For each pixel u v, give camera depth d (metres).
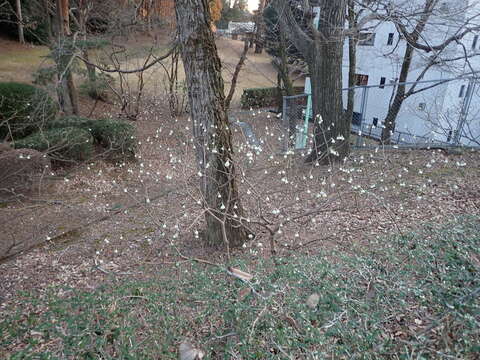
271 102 15.70
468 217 3.46
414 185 5.08
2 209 5.94
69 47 8.72
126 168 7.98
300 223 4.14
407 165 5.91
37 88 8.25
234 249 4.11
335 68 6.19
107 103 13.27
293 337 1.82
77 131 7.92
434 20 8.05
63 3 10.08
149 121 11.84
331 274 2.37
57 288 2.95
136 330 1.97
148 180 7.04
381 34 11.86
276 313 1.98
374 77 12.26
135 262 4.14
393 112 9.00
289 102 7.70
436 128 8.71
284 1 6.61
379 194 4.83
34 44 18.09
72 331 1.89
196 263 2.98
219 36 10.74
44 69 8.29
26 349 1.84
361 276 2.46
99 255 4.52
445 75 9.94
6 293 3.82
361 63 12.54
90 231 5.27
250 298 2.05
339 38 5.90
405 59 8.45
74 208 6.02
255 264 3.21
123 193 6.62
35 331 2.01
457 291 2.19
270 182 5.04
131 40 12.18
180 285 2.39
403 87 8.74
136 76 15.77
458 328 1.97
